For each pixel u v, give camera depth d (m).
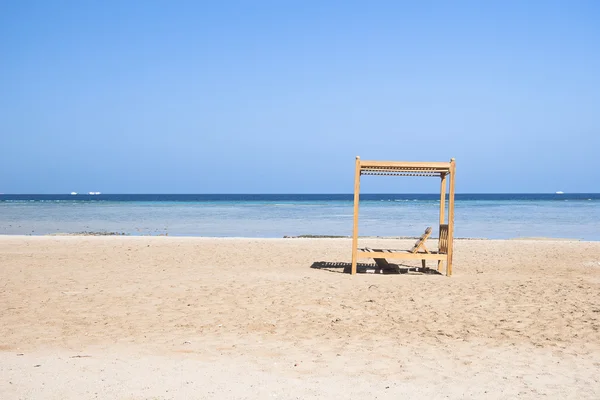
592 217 43.34
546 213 49.75
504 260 16.34
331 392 5.18
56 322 8.12
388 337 7.47
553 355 6.69
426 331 7.82
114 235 25.20
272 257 16.55
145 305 9.39
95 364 5.93
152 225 34.09
